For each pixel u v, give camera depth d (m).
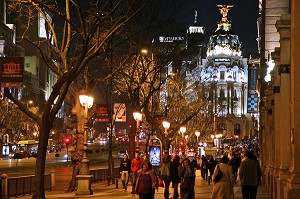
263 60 46.06
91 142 182.12
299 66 15.30
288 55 19.91
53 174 33.62
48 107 21.84
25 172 54.94
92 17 25.38
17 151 101.19
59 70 25.48
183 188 21.45
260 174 20.45
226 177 17.56
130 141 41.06
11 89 114.12
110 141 38.81
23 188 29.03
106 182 40.00
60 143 153.25
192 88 96.56
